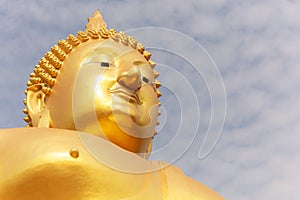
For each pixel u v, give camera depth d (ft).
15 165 28.04
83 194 27.84
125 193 28.58
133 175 29.40
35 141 28.86
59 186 27.76
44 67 36.47
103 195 28.07
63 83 35.17
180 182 31.04
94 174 28.25
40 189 27.66
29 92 36.47
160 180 30.83
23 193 27.71
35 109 35.78
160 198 29.78
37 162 27.81
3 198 27.81
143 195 29.01
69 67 35.70
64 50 36.78
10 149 28.89
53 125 34.58
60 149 28.37
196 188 31.27
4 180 27.86
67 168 27.94
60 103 34.55
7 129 30.83
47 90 35.37
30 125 36.40
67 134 29.68
